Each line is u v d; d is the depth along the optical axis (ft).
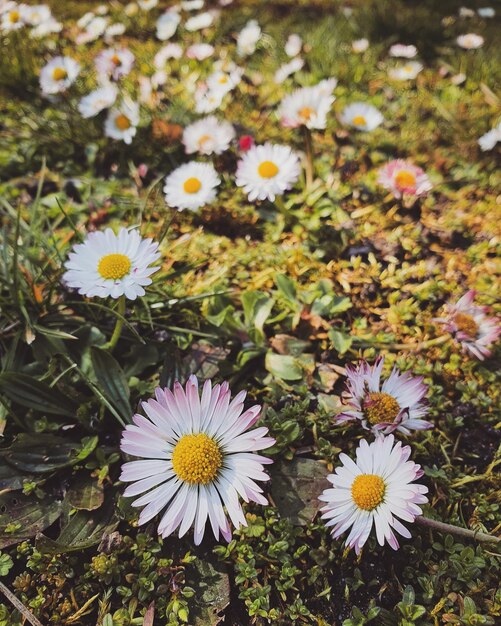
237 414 0.40
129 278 0.44
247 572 0.41
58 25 1.07
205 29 1.18
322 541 0.43
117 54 0.89
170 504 0.40
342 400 0.51
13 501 0.44
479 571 0.41
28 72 0.98
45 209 0.72
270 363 0.52
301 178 0.73
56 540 0.42
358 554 0.40
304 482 0.46
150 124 0.83
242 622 0.41
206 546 0.43
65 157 0.82
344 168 0.76
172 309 0.58
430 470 0.47
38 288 0.54
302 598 0.42
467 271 0.65
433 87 0.98
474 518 0.45
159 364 0.54
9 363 0.51
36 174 0.79
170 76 1.03
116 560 0.41
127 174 0.79
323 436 0.49
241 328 0.55
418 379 0.45
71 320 0.55
